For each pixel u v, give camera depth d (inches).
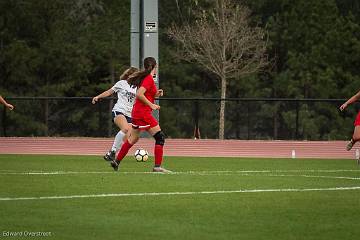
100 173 1924.2
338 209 1290.6
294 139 4407.0
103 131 4441.4
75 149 3479.3
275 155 3193.9
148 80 1993.1
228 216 1213.1
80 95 6018.7
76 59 5944.9
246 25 5861.2
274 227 1120.2
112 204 1330.0
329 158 2920.8
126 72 2367.1
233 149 3570.4
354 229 1108.5
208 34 5787.4
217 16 5787.4
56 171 2004.2
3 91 5861.2
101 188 1556.3
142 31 3420.3
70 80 5974.4
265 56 6141.7
